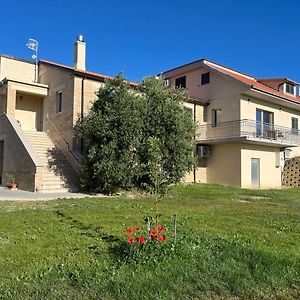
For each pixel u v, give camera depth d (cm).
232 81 2238
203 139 2327
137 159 1541
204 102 2375
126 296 385
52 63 2155
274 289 423
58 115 2019
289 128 2570
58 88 2045
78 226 777
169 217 916
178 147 1627
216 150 2336
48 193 1492
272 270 471
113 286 406
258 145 2328
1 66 2244
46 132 2133
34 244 619
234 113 2236
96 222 823
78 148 1831
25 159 1647
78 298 379
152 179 789
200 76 2498
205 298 396
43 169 1673
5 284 419
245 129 2188
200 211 1041
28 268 485
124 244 591
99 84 1952
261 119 2402
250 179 2241
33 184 1555
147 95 1658
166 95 1686
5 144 1878
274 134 2366
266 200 1408
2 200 1234
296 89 3061
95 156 1543
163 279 427
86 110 1883
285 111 2631
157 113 1608
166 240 546
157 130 1588
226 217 933
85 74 1884
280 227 804
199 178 2320
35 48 2397
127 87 1608
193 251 521
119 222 827
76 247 598
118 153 1529
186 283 426
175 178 1633
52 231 721
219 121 2353
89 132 1563
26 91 2098
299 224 845
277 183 2491
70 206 1091
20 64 2312
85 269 472
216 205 1206
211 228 774
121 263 489
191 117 1778
